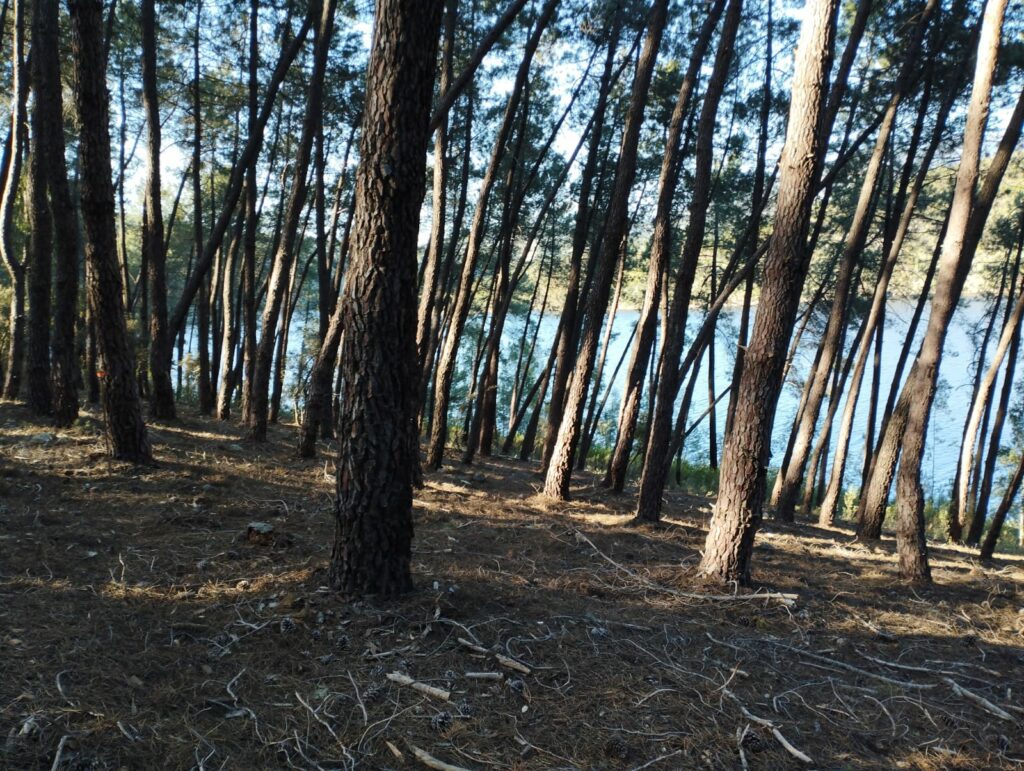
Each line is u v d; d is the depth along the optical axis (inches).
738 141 528.7
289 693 120.1
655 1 314.2
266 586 160.7
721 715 128.3
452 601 160.2
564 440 339.9
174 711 111.7
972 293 669.9
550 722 119.6
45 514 197.6
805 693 141.5
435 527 246.4
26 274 476.4
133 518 206.2
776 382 202.1
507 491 353.1
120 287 255.9
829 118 323.0
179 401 634.8
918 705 141.9
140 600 149.6
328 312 466.9
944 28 393.1
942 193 554.6
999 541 597.0
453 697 123.3
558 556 224.4
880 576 249.1
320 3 352.2
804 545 309.9
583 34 462.3
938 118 396.2
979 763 122.9
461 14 457.1
